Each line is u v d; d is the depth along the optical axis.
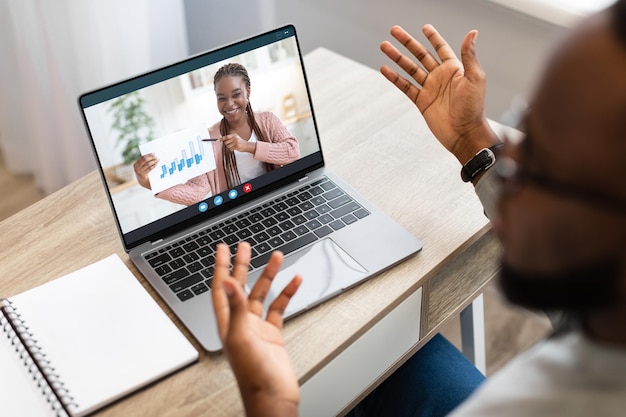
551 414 0.55
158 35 2.08
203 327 0.95
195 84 1.04
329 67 1.42
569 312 0.53
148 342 0.93
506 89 1.81
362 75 1.40
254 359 0.69
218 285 0.78
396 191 1.16
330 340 0.95
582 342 0.55
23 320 0.96
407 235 1.06
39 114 2.11
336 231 1.07
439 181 1.17
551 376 0.56
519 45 1.71
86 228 1.11
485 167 1.04
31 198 2.24
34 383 0.89
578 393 0.55
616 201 0.48
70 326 0.95
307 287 0.99
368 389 1.09
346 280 1.00
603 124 0.46
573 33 0.48
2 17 2.00
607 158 0.47
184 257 1.03
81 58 1.98
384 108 1.32
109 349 0.92
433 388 1.20
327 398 1.02
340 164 1.21
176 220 1.06
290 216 1.09
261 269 1.01
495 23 1.72
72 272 1.04
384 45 1.12
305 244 1.05
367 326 0.97
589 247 0.50
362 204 1.11
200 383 0.90
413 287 1.02
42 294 0.99
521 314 1.92
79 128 2.11
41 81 2.07
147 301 0.98
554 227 0.51
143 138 1.02
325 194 1.12
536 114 0.50
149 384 0.90
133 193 1.02
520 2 1.62
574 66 0.47
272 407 0.69
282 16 2.18
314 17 2.11
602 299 0.51
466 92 1.06
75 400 0.87
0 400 0.87
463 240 1.07
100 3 1.90
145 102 1.01
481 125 1.08
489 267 1.18
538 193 0.51
